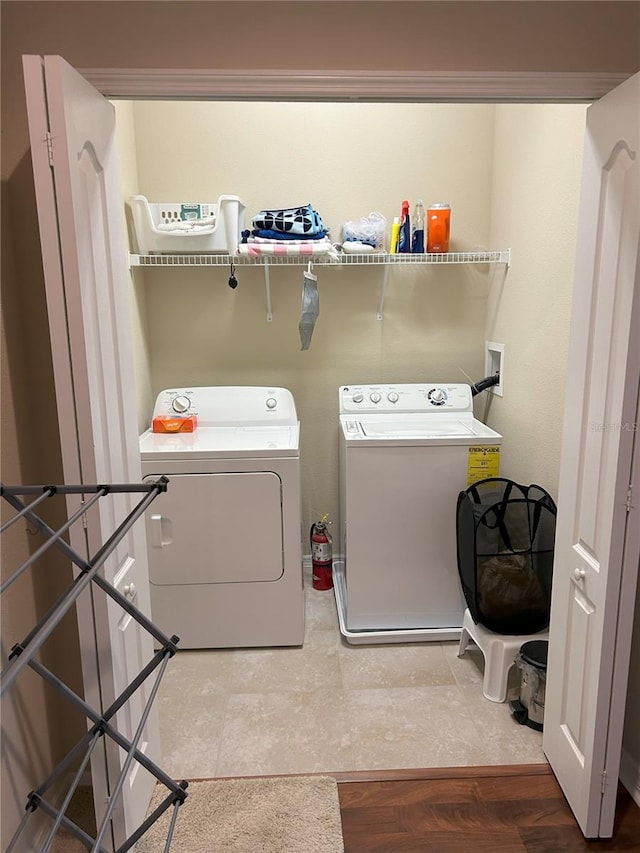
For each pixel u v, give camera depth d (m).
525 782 1.76
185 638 2.47
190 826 1.60
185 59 1.37
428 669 2.33
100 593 1.32
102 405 1.33
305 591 2.99
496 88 1.41
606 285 1.41
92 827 1.58
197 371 2.95
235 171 2.77
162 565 2.39
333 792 1.72
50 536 1.11
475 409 3.08
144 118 2.70
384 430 2.62
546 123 2.20
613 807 1.53
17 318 1.43
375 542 2.46
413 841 1.56
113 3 1.34
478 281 2.92
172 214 2.61
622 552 1.39
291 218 2.55
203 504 2.35
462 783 1.75
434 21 1.38
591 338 1.49
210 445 2.41
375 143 2.77
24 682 1.44
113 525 1.38
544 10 1.38
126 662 1.45
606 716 1.47
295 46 1.38
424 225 2.80
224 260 2.72
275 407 2.78
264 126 2.73
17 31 1.35
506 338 2.67
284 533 2.39
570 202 2.02
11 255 1.40
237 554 2.40
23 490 1.09
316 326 2.93
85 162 1.25
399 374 3.00
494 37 1.39
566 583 1.66
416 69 1.40
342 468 2.83
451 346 2.98
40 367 1.49
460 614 2.54
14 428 1.41
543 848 1.54
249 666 2.36
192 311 2.89
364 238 2.68
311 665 2.36
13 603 1.38
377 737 1.96
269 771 1.81
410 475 2.41
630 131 1.28
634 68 1.42
